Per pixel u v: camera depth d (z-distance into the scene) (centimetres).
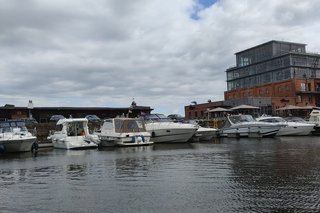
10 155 2739
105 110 7106
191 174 1545
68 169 1817
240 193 1166
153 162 1991
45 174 1675
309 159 1964
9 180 1526
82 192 1244
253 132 4225
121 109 7162
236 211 971
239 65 10488
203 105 8988
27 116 6419
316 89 8900
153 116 4028
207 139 3959
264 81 9556
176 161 2011
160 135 3578
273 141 3588
